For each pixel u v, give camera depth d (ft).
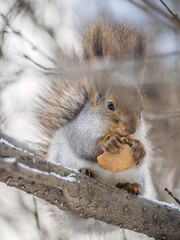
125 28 33.32
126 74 30.66
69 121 35.17
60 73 26.96
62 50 38.47
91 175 30.89
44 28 44.14
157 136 44.09
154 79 35.06
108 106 30.19
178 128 45.34
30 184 23.94
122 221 27.17
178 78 37.19
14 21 42.27
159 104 47.50
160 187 41.65
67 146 32.53
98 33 32.89
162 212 27.78
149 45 33.71
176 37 40.34
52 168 24.89
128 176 31.53
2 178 22.90
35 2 44.91
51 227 36.76
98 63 30.07
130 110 29.04
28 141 36.45
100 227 33.88
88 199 25.99
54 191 24.95
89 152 31.30
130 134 29.37
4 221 40.16
